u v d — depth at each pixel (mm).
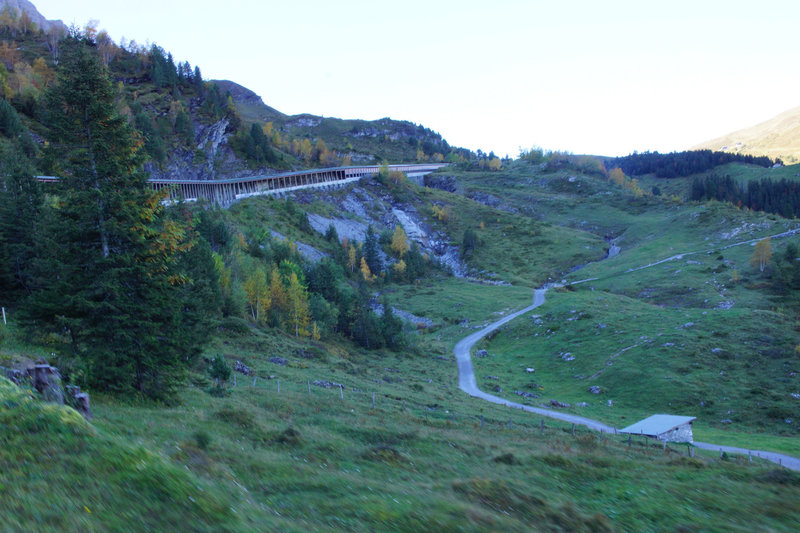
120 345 26031
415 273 177250
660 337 89438
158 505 9562
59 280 25844
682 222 196750
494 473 20203
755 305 109875
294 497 13172
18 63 179500
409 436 27094
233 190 182625
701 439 53812
